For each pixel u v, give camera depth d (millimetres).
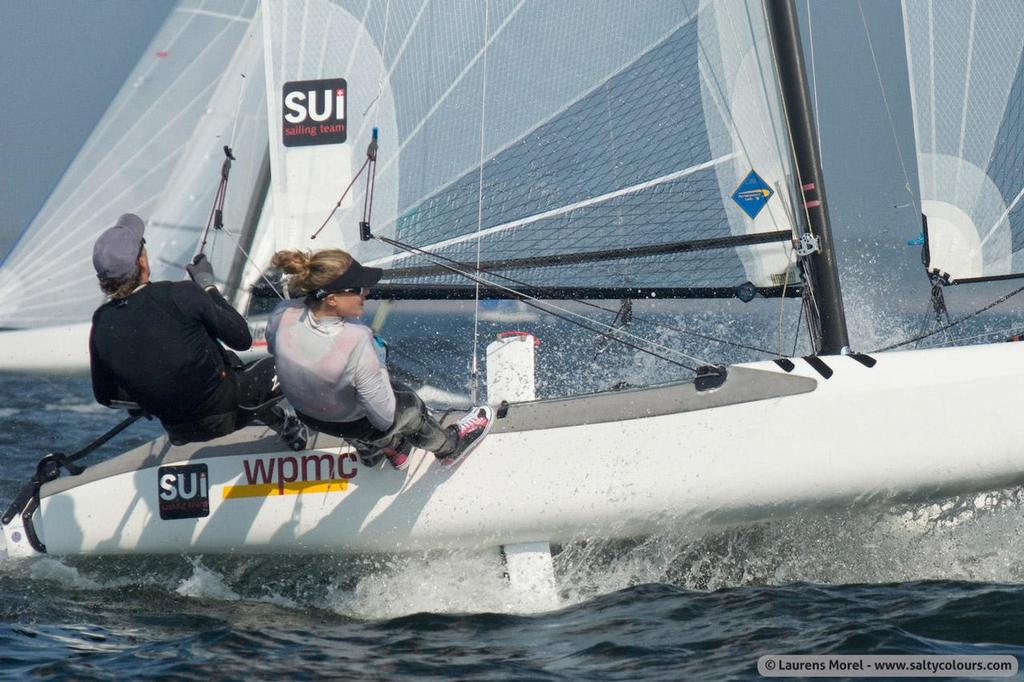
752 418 17141
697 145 18781
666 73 18734
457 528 16859
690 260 18906
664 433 17047
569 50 18734
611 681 13125
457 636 15094
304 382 14289
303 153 18812
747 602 15961
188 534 17016
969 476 17609
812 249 18578
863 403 17328
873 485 17422
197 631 15359
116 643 14758
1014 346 17984
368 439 15211
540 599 16734
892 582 16922
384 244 18922
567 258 18906
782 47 18562
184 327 14297
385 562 17188
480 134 18797
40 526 17281
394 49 18719
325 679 13266
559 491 16875
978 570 17406
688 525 17391
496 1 18688
